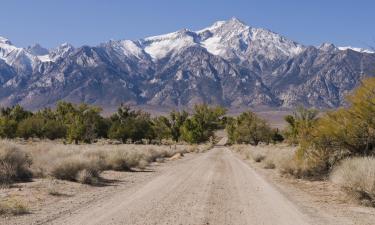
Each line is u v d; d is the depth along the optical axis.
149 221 13.17
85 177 22.52
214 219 13.84
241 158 54.59
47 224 12.43
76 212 14.37
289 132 69.75
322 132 26.25
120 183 23.38
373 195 17.56
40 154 29.23
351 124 24.77
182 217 13.95
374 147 24.97
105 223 12.70
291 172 28.89
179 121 116.31
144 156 41.56
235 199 18.19
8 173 21.72
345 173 20.17
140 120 101.25
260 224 13.27
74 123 83.19
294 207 16.56
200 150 79.50
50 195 17.92
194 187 21.91
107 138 105.88
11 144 23.52
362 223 13.70
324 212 15.63
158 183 23.48
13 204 15.16
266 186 23.39
